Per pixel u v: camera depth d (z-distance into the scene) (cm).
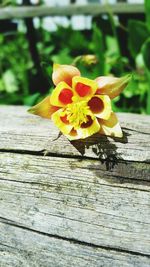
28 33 61
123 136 25
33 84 63
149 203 23
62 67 23
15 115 29
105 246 23
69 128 23
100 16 63
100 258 23
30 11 61
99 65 45
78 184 24
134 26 49
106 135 24
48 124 27
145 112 50
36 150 25
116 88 23
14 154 25
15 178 25
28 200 24
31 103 48
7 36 74
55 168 24
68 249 23
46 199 24
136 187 23
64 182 24
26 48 71
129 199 23
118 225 23
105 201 23
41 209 24
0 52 71
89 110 23
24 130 26
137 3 63
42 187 24
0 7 62
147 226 22
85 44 62
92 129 23
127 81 23
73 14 63
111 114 24
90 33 65
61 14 63
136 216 23
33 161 25
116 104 50
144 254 22
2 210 25
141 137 24
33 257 24
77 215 23
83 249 23
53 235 24
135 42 50
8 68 71
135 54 51
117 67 51
